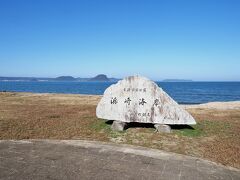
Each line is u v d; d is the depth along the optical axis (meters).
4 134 12.52
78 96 37.97
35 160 8.32
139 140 11.96
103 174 7.38
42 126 14.38
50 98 33.09
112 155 9.07
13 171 7.38
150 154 9.36
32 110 20.14
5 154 8.88
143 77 13.74
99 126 14.16
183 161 8.80
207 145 11.48
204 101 57.47
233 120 17.48
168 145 11.32
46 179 6.90
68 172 7.43
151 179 7.18
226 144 11.66
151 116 13.37
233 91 105.31
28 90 101.44
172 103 13.23
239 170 8.47
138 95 13.64
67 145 10.17
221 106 28.73
